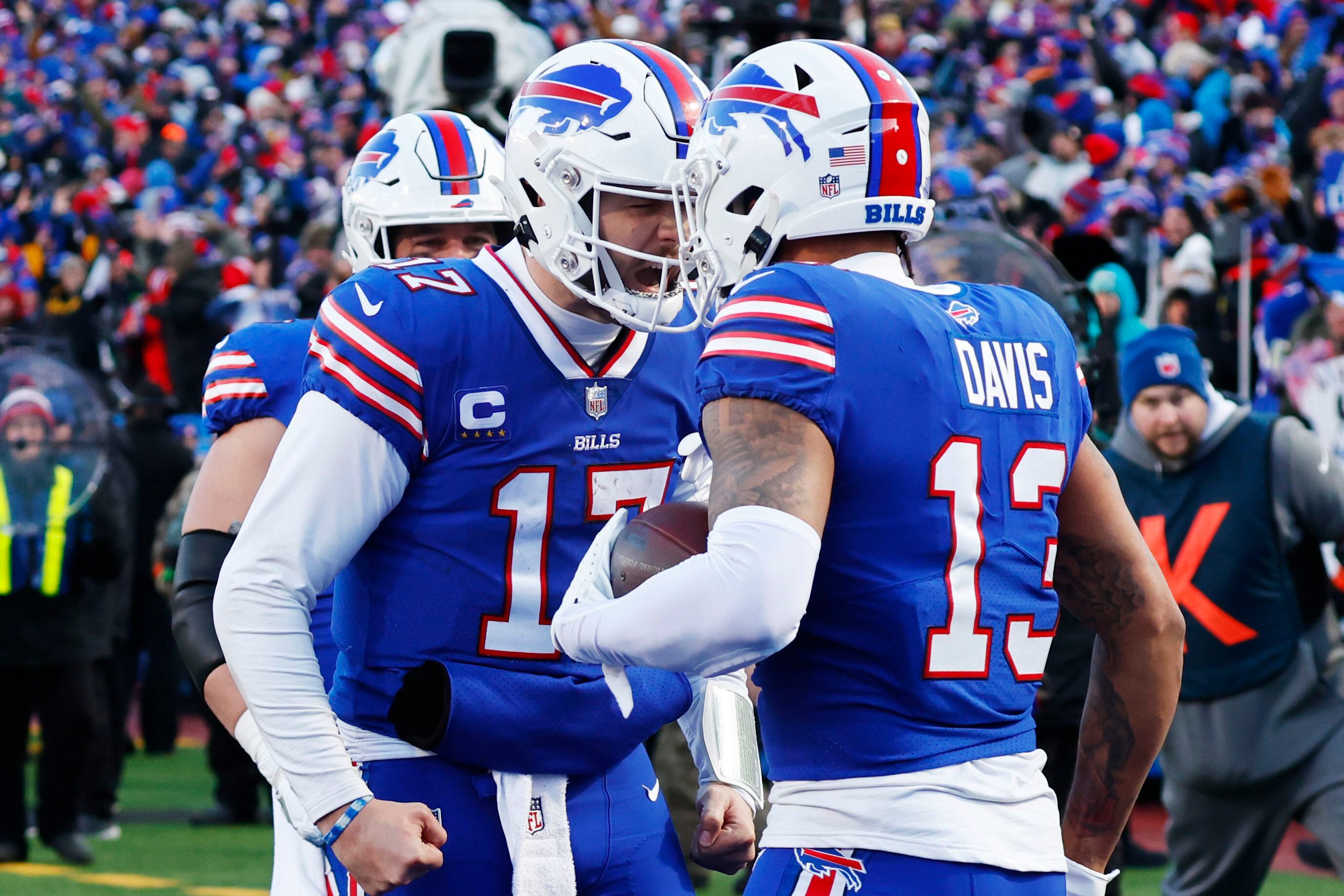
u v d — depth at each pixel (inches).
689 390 340.2
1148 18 2111.2
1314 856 850.1
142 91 2411.4
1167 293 1091.9
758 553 253.0
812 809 272.7
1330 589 706.2
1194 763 629.3
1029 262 566.9
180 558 378.9
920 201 288.0
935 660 269.4
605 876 333.7
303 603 307.7
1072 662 607.8
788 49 291.6
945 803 267.6
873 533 267.9
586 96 316.8
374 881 296.7
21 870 855.7
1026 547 280.8
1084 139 1542.8
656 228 319.3
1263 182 1339.8
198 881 826.2
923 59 2042.3
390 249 422.0
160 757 1225.4
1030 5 2135.8
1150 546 633.0
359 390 307.4
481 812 320.8
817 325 265.6
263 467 378.0
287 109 2365.9
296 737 301.3
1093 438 639.8
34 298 1295.5
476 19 1113.4
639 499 331.3
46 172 2346.2
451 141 420.5
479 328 318.3
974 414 275.6
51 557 858.1
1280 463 615.2
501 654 320.2
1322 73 1561.3
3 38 2918.3
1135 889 807.7
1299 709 612.7
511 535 320.2
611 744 328.5
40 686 871.1
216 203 2081.7
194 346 1264.8
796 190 283.3
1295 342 925.8
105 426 885.2
